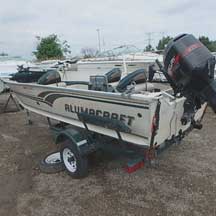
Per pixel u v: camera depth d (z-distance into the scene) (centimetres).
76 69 545
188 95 274
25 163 376
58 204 278
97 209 267
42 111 434
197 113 330
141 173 335
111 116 284
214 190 292
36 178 332
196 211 258
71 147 317
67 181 324
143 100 237
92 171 345
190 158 372
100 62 510
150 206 268
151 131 247
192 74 260
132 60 490
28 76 531
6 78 610
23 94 463
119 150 301
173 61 274
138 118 254
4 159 391
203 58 259
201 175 325
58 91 348
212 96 266
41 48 3275
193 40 271
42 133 509
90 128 324
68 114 362
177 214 254
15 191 304
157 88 349
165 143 278
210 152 391
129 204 273
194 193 288
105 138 323
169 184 308
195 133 470
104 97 275
